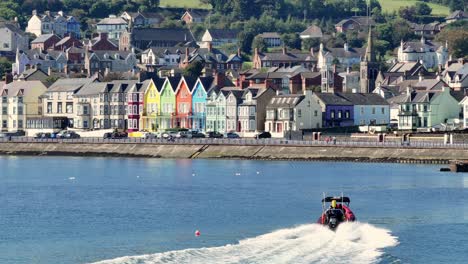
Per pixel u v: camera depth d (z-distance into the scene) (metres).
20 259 197.62
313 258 188.12
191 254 190.12
